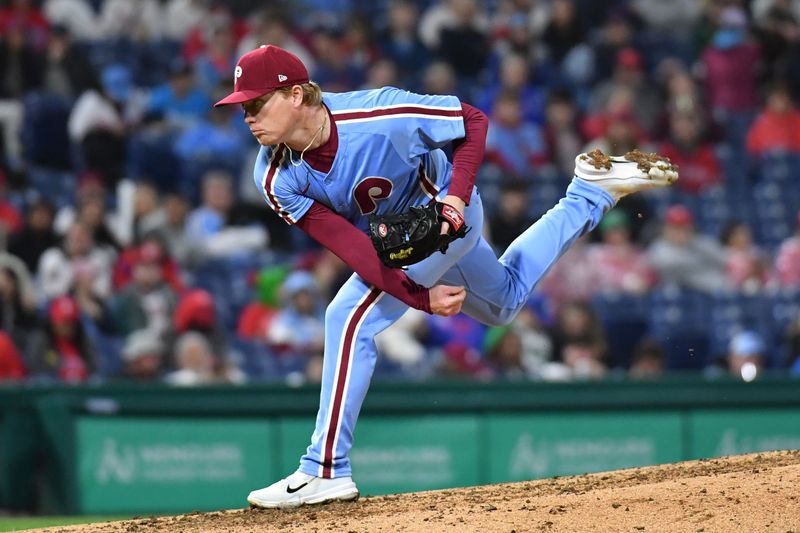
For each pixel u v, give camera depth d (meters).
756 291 42.69
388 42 48.22
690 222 45.84
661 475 17.50
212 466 30.47
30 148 41.47
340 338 16.47
